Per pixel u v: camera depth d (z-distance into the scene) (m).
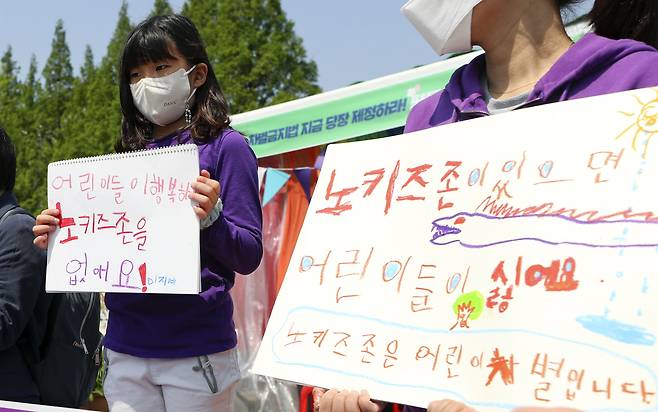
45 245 2.62
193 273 2.31
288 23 30.06
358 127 4.37
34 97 44.09
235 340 2.65
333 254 1.84
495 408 1.43
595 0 2.21
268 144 4.90
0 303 2.94
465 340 1.54
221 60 28.95
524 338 1.45
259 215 2.67
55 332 3.14
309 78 30.41
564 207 1.52
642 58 1.73
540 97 1.81
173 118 2.73
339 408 1.61
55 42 48.03
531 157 1.63
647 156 1.48
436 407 1.48
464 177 1.71
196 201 2.34
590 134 1.57
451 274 1.63
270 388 4.51
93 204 2.54
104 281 2.46
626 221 1.43
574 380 1.36
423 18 1.97
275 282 4.63
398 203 1.80
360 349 1.68
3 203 3.20
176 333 2.49
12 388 3.04
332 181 1.95
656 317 1.33
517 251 1.54
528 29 1.91
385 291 1.72
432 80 4.01
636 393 1.30
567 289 1.44
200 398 2.47
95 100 32.75
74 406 3.22
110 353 2.60
